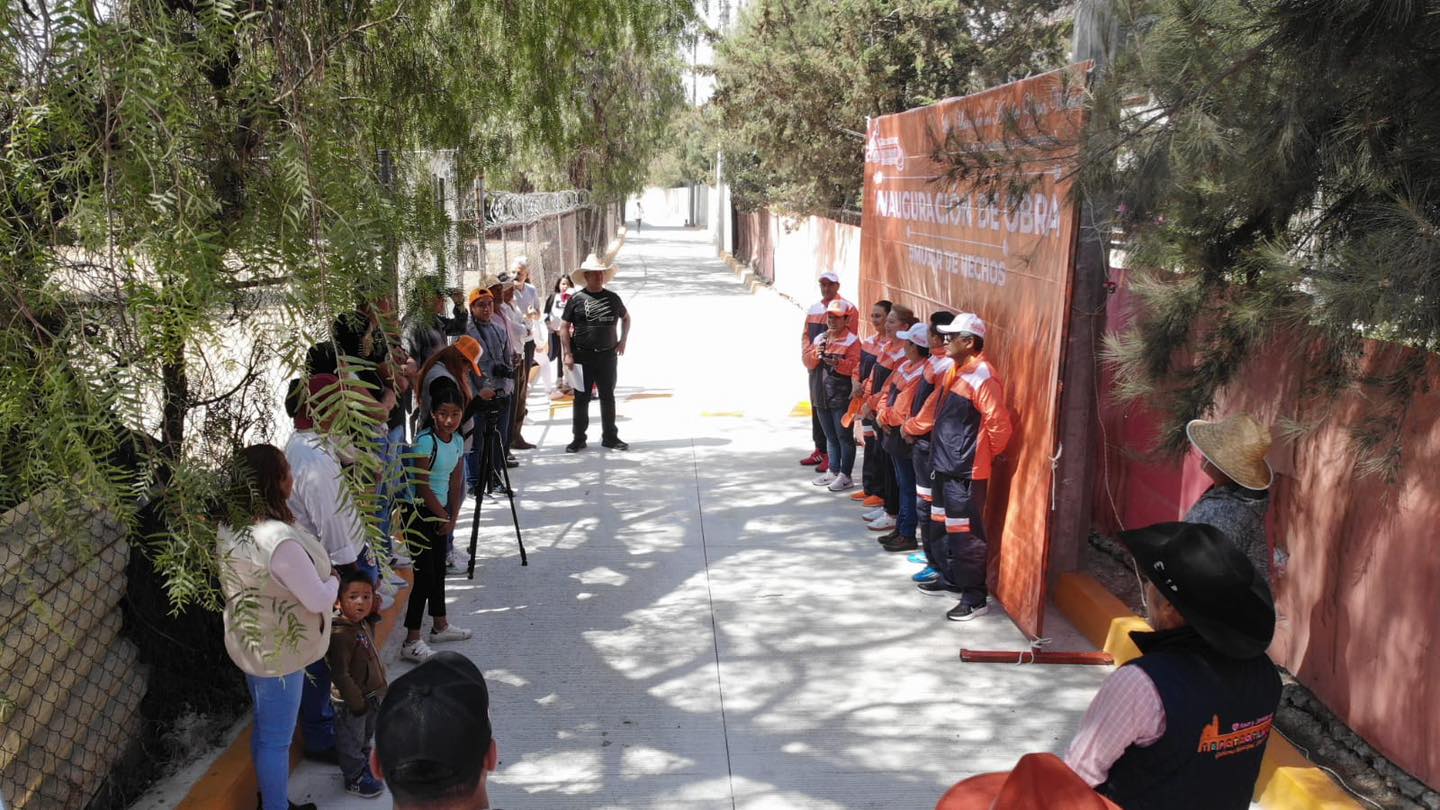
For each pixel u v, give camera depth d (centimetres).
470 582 735
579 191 3028
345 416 242
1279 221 446
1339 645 507
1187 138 435
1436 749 439
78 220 234
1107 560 752
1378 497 475
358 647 462
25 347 235
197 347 248
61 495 233
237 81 302
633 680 588
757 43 2302
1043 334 612
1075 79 541
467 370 742
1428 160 381
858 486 970
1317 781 448
